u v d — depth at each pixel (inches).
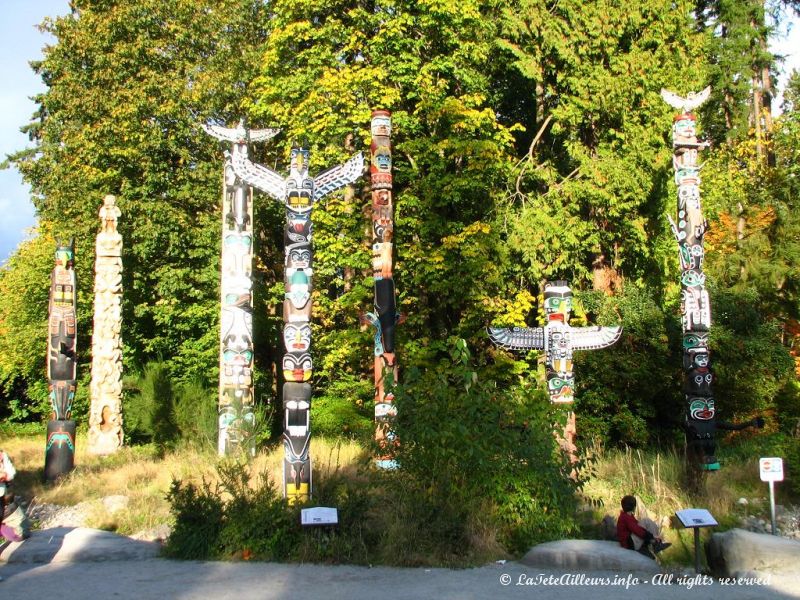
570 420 513.7
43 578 313.6
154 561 346.0
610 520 394.6
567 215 823.1
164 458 622.2
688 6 846.5
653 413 684.1
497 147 784.9
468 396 390.3
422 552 346.3
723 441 678.5
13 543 361.1
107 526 421.4
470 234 770.8
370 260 802.2
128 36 894.4
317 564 339.3
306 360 417.4
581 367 711.1
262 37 983.0
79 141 860.0
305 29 809.5
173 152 888.9
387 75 796.6
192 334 944.3
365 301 848.9
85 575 318.7
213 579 311.1
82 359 1015.0
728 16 1100.5
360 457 520.1
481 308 784.3
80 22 881.5
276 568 331.3
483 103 976.3
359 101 799.7
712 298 745.0
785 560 315.6
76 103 860.6
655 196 857.5
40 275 978.7
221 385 611.2
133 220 885.8
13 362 1015.0
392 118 786.2
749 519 449.4
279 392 976.3
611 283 893.8
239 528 354.3
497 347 814.5
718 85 1090.1
